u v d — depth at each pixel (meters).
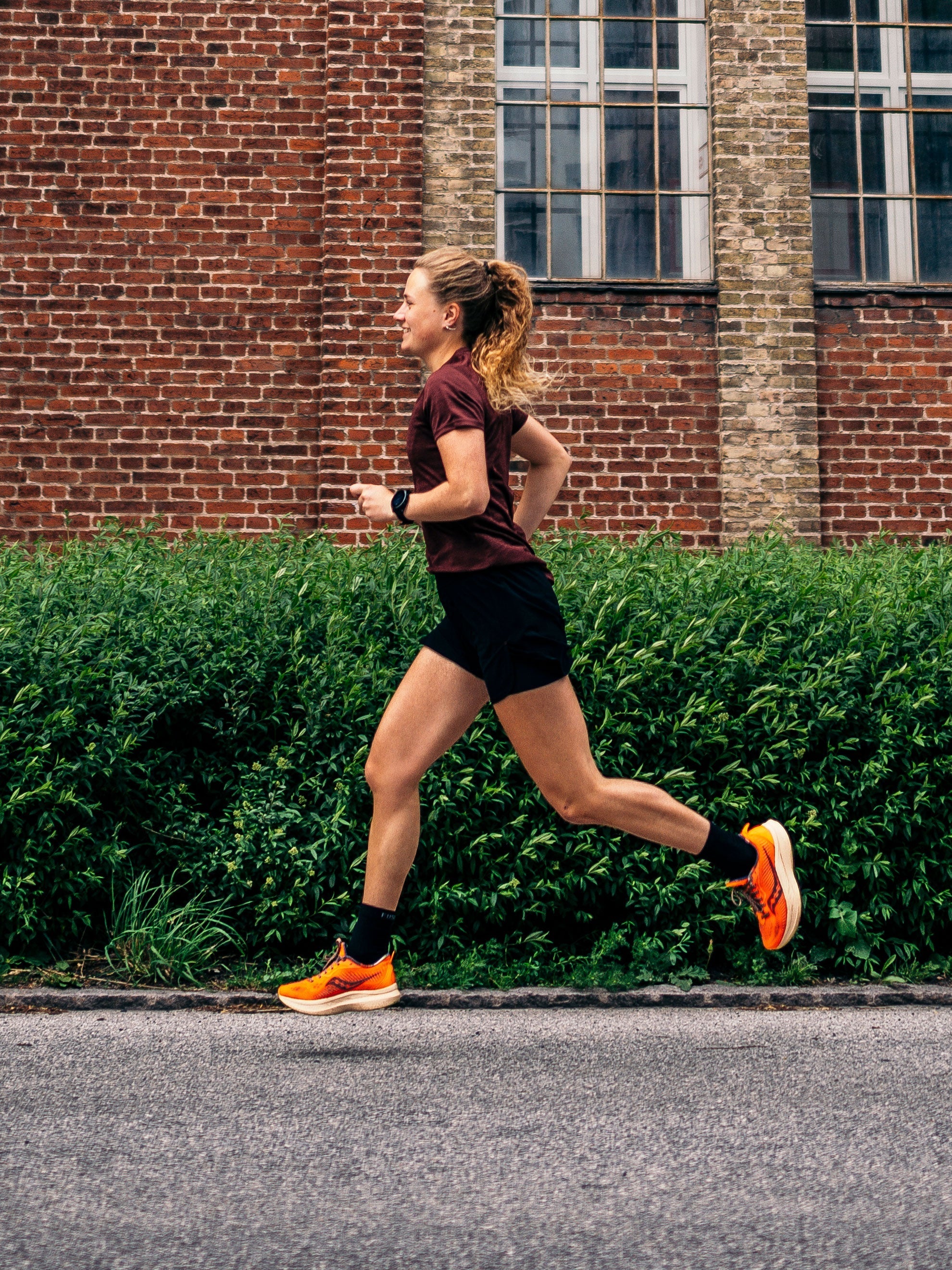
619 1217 2.35
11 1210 2.37
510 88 8.15
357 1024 3.82
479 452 3.10
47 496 7.60
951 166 8.35
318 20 7.90
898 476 7.97
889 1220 2.34
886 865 4.36
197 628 4.41
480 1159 2.65
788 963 4.40
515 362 3.31
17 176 7.71
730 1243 2.23
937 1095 3.11
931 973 4.38
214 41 7.84
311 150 7.85
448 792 4.22
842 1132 2.83
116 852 4.20
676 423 7.85
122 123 7.77
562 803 3.24
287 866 4.22
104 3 7.80
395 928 4.32
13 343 7.64
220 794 4.46
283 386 7.75
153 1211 2.38
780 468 7.83
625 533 7.74
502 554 3.13
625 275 8.14
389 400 7.63
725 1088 3.17
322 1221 2.33
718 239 7.98
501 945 4.34
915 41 8.37
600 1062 3.41
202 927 4.29
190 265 7.75
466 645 3.23
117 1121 2.89
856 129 8.34
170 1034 3.67
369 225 7.71
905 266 8.32
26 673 4.20
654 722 4.32
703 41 8.26
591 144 8.19
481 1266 2.14
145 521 7.62
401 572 4.73
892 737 4.39
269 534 6.39
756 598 4.62
